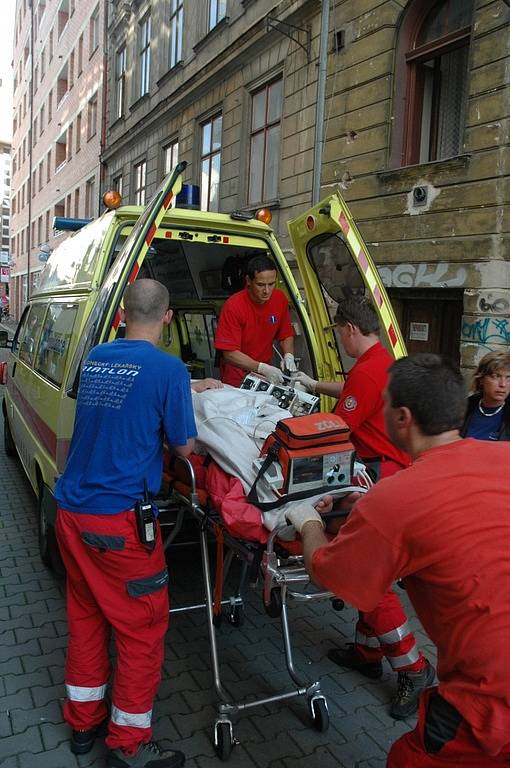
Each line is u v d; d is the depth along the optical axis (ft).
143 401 7.88
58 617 11.94
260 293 13.92
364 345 10.24
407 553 5.05
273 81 37.01
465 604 4.79
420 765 5.25
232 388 11.09
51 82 106.52
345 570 5.38
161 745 8.50
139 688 7.86
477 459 5.21
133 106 61.87
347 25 29.04
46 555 13.46
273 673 10.38
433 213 24.36
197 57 46.39
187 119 49.42
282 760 8.32
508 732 4.63
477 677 4.76
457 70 24.95
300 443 7.88
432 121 26.32
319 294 15.19
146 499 7.87
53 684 9.81
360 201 28.40
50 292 17.58
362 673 10.42
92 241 14.19
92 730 8.38
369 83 27.84
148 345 8.33
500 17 21.38
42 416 14.53
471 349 22.71
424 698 5.37
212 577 13.78
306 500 7.78
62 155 104.17
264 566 7.61
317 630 11.90
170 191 11.51
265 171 38.29
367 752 8.50
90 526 7.70
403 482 5.16
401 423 5.68
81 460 8.05
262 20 36.09
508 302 21.53
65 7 98.84
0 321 118.93
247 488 8.26
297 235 14.70
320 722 8.78
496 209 21.83
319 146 30.40
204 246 17.08
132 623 7.84
